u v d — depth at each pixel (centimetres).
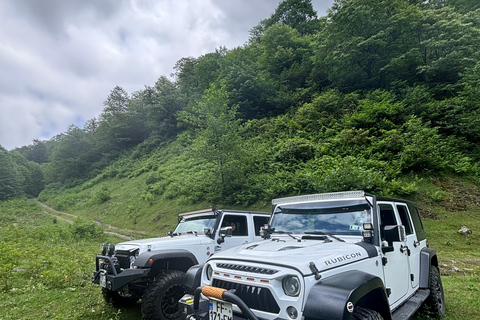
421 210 1304
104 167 4962
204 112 2166
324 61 3064
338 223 360
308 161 1872
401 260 382
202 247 532
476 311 490
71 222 2664
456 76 2194
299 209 406
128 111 5691
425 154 1586
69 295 612
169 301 455
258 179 1894
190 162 3067
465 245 1060
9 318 487
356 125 2031
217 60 4709
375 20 2655
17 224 2594
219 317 261
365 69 2858
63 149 5412
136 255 493
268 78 3569
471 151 1698
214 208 601
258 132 2783
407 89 2250
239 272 271
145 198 2556
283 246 314
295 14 5566
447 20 2383
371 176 1430
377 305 274
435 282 455
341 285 234
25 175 6000
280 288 245
